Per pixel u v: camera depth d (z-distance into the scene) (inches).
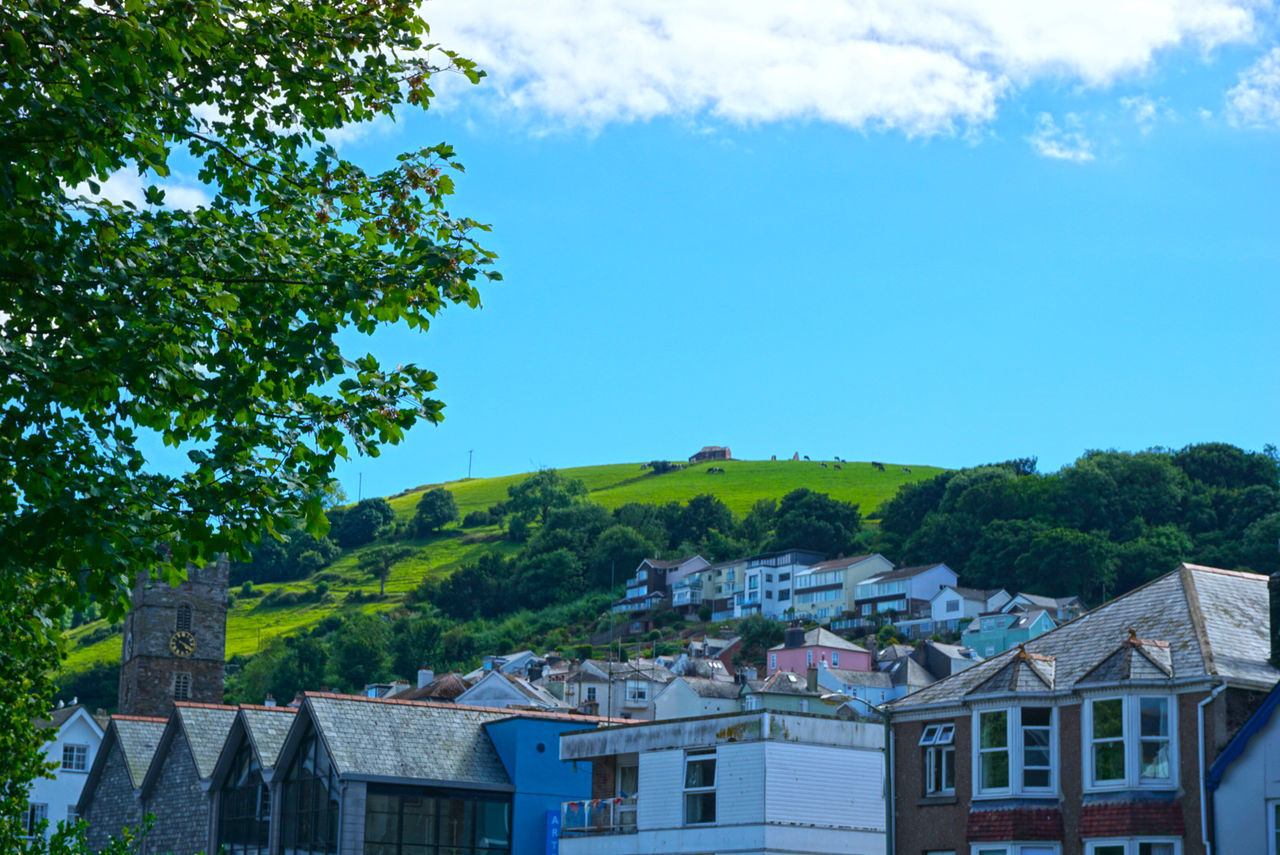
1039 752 1330.0
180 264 631.2
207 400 644.7
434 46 714.8
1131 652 1274.6
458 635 7524.6
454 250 691.4
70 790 3073.3
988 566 7017.7
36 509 579.5
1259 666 1266.0
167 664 3693.4
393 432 677.9
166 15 623.5
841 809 1588.3
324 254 679.7
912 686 5521.7
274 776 2055.9
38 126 577.0
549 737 2026.3
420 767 1943.9
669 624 7795.3
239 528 630.5
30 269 576.7
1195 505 6963.6
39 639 808.3
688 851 1620.3
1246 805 1177.4
